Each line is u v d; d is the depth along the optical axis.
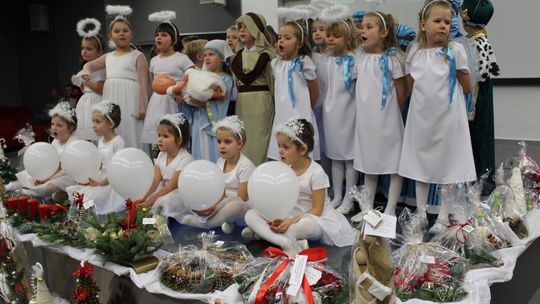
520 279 2.40
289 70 3.08
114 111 3.47
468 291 1.86
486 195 3.15
